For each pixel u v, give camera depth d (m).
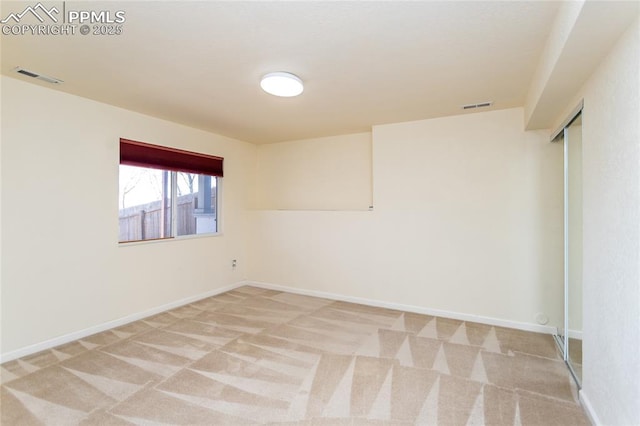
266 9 1.70
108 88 2.83
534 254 3.28
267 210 5.05
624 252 1.48
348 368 2.48
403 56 2.23
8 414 1.92
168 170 3.90
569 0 1.47
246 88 2.82
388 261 4.01
